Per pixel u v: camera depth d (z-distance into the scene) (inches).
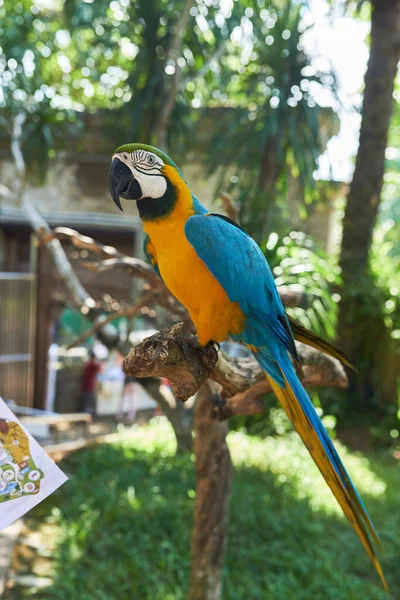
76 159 379.2
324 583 183.9
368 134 370.6
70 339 433.1
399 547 207.0
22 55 325.1
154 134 315.9
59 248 248.1
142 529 212.2
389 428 355.3
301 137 323.3
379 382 378.3
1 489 59.3
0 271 389.1
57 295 255.0
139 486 251.1
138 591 176.6
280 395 86.0
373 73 365.4
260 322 84.8
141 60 322.7
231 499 234.7
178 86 269.7
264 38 333.4
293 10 328.5
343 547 211.8
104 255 158.9
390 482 275.4
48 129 335.3
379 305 371.6
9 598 171.0
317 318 300.0
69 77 421.4
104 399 418.3
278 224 292.4
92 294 388.8
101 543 202.1
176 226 82.5
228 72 360.8
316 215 411.2
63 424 379.6
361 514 71.0
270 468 280.5
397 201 749.3
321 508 241.6
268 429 342.6
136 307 150.6
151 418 416.5
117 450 299.1
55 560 193.0
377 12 361.7
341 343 378.9
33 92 330.6
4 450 61.3
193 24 319.0
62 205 382.0
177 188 83.0
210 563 141.4
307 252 264.1
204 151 375.2
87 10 338.0
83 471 266.1
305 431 80.4
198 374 79.7
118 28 335.6
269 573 189.8
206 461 137.6
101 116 368.8
